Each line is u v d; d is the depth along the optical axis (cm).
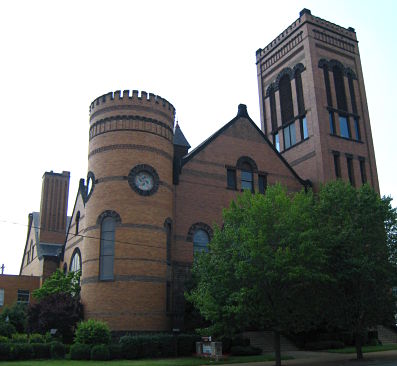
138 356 2825
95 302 3148
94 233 3300
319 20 5078
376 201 2986
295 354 3159
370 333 3991
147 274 3197
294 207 2609
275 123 5312
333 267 2744
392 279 2878
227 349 3172
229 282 2472
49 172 5969
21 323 3531
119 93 3522
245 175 4181
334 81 4966
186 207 3734
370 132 5047
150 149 3459
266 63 5569
